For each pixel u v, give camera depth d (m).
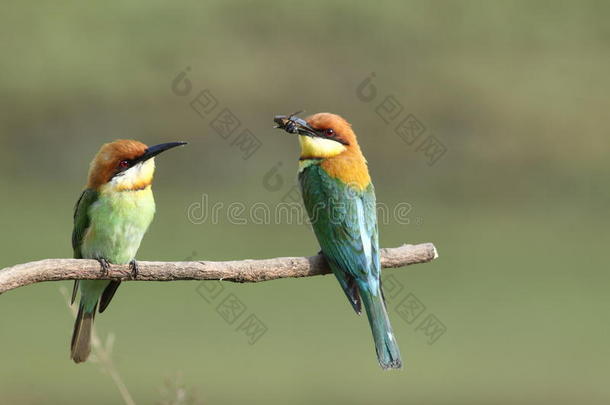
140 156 7.65
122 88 20.25
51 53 20.69
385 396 11.34
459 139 20.84
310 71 21.44
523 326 13.56
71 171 19.27
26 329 12.59
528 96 21.94
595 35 23.92
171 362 11.83
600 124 21.44
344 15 22.73
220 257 14.53
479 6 23.95
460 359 12.60
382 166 20.05
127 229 7.68
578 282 15.20
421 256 7.84
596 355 12.65
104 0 22.16
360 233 7.89
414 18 23.23
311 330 13.33
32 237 14.96
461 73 22.19
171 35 21.69
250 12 22.52
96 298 7.84
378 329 7.53
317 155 8.30
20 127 19.56
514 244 17.09
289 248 15.26
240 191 18.38
